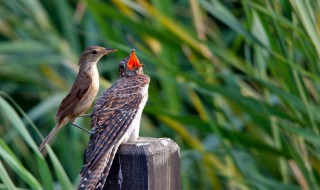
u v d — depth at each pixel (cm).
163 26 1165
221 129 1112
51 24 1508
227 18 1105
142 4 1192
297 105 1059
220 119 1234
